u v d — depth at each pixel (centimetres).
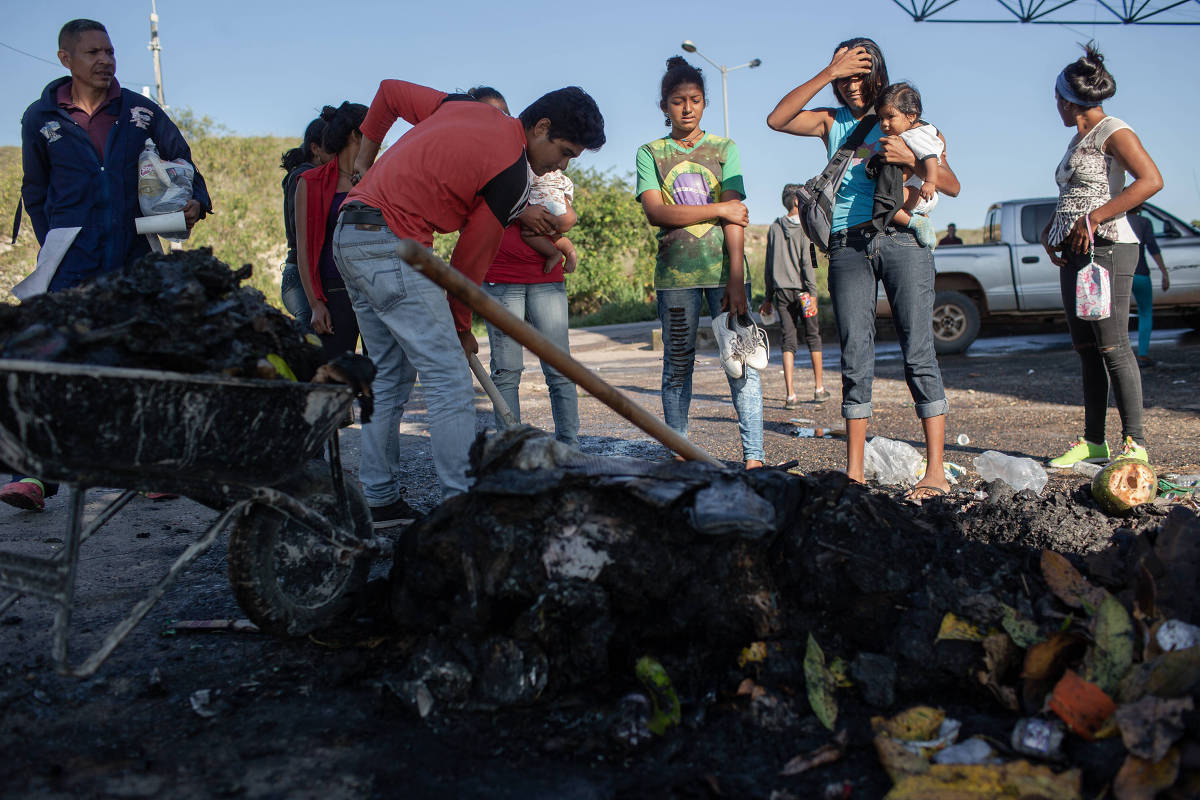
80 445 185
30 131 401
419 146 294
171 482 207
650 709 204
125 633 201
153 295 208
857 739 199
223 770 188
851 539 230
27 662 244
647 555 216
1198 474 427
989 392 769
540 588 215
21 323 196
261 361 212
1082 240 434
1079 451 473
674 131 438
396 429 383
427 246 298
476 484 224
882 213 366
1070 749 186
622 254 3033
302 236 387
